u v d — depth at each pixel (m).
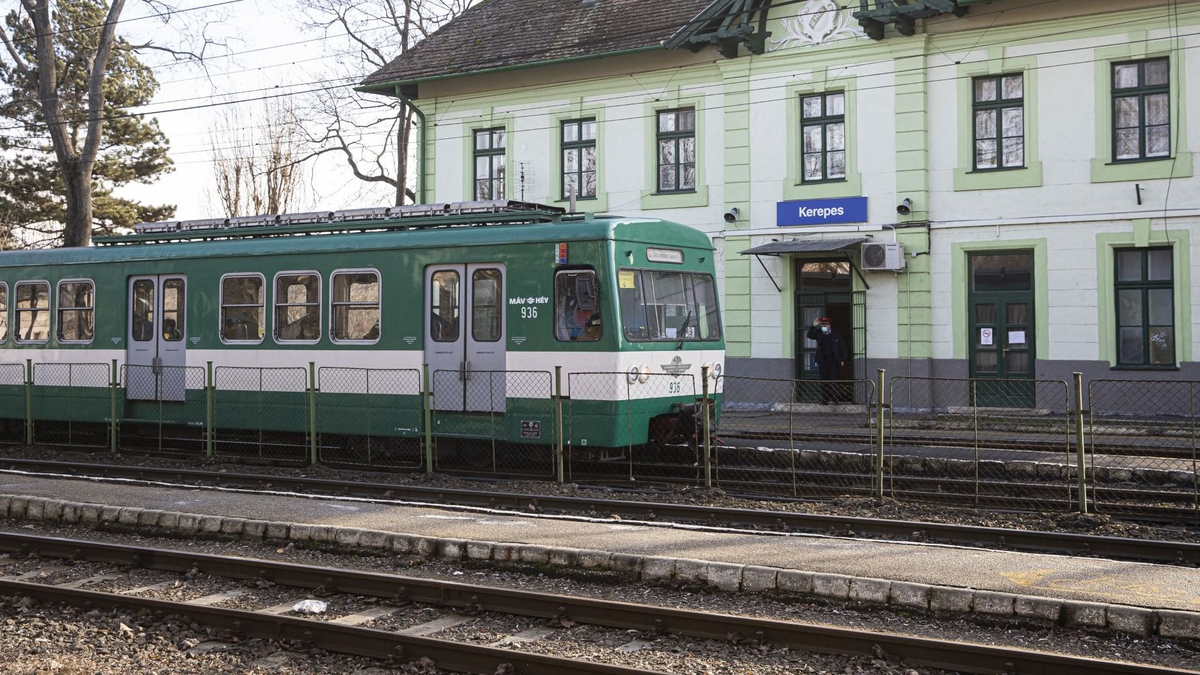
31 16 34.22
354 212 18.44
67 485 15.05
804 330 25.86
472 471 16.72
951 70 24.12
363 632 8.14
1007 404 23.56
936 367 24.33
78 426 20.80
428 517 12.40
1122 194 22.52
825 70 25.38
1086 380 22.86
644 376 15.83
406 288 17.08
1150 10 22.20
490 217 16.97
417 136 31.05
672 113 27.56
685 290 16.95
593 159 28.50
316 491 15.55
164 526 12.62
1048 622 8.34
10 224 42.78
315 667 7.98
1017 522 12.91
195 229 19.88
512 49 29.36
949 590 8.69
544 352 15.91
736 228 26.47
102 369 20.08
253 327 18.56
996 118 23.89
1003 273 23.86
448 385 16.73
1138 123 22.58
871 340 24.84
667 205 27.44
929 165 24.44
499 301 16.34
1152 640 8.02
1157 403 22.19
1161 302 22.38
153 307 19.72
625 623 8.61
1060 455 16.22
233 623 8.67
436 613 9.17
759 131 26.19
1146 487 14.53
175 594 10.04
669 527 11.75
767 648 8.05
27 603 9.55
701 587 9.60
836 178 25.39
